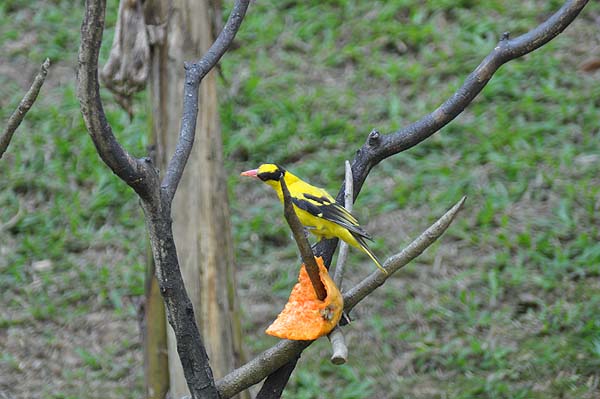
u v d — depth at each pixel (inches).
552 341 442.0
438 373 438.6
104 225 546.9
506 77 622.5
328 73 658.8
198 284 333.7
